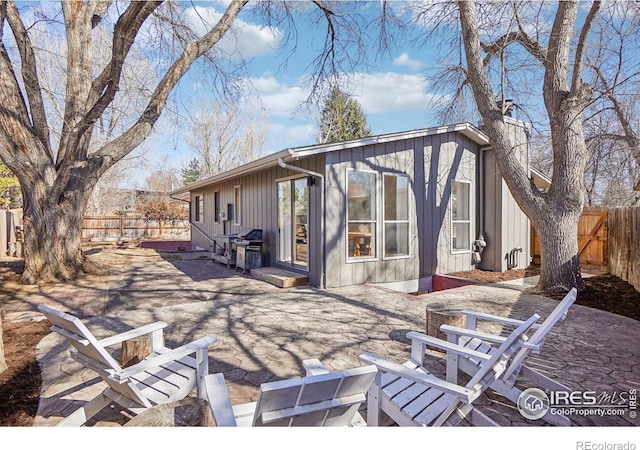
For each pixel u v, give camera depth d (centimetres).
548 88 620
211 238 1262
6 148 654
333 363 331
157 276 806
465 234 866
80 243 803
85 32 784
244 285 703
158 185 3134
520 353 243
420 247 782
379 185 718
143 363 221
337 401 159
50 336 408
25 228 712
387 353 357
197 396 255
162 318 476
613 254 771
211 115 2464
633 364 329
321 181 652
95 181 788
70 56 772
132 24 621
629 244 664
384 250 729
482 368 199
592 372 312
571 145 596
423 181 785
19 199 1981
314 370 196
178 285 703
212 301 568
